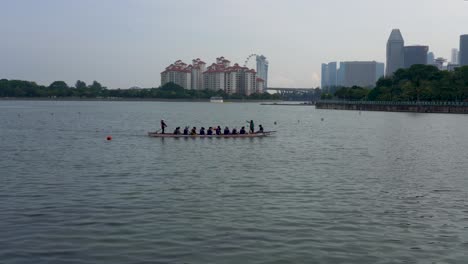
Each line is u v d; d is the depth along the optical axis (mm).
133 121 123375
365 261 19516
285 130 94312
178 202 28531
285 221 24703
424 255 20203
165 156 50031
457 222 24828
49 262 19031
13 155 50562
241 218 25203
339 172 40250
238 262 19234
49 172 39188
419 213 26516
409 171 41000
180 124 115125
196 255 19922
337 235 22578
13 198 29219
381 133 85250
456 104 171250
